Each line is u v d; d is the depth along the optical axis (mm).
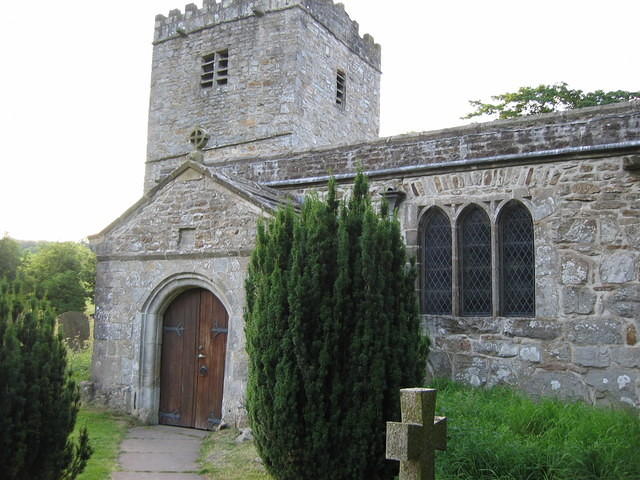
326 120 20016
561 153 9898
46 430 5332
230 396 9594
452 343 10625
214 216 10203
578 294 9672
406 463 4852
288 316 5969
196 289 10516
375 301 5945
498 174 10523
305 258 6109
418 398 4902
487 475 6156
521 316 10281
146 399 10539
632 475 5965
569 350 9656
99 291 11359
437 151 11133
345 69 21266
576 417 7879
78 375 12664
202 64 20234
